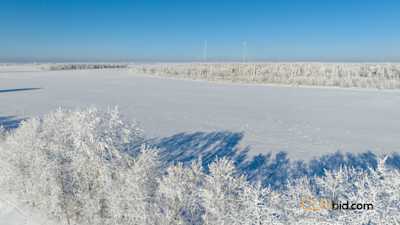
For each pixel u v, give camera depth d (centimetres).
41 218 391
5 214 407
